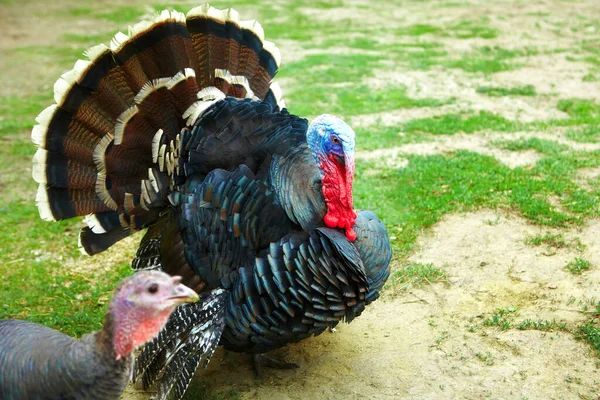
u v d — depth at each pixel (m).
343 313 1.59
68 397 1.28
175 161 1.66
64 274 2.11
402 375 1.69
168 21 1.73
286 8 6.03
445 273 2.03
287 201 1.55
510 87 3.63
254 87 1.90
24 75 4.21
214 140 1.65
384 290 1.98
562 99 3.41
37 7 6.28
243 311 1.54
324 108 3.32
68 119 1.71
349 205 1.56
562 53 4.36
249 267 1.55
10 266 2.15
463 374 1.68
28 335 1.35
